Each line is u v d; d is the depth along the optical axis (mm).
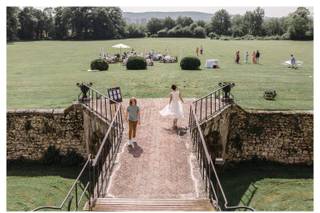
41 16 105062
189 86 29750
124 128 20406
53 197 18250
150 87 29500
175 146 18172
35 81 33031
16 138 21844
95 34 103750
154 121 21422
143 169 16000
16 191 18562
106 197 13828
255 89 28766
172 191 14344
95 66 38812
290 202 18000
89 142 21234
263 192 19000
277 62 46344
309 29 94250
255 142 21984
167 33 112438
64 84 31172
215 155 21328
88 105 21219
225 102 21219
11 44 82188
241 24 122312
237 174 21203
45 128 21688
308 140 21984
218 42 84938
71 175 20562
